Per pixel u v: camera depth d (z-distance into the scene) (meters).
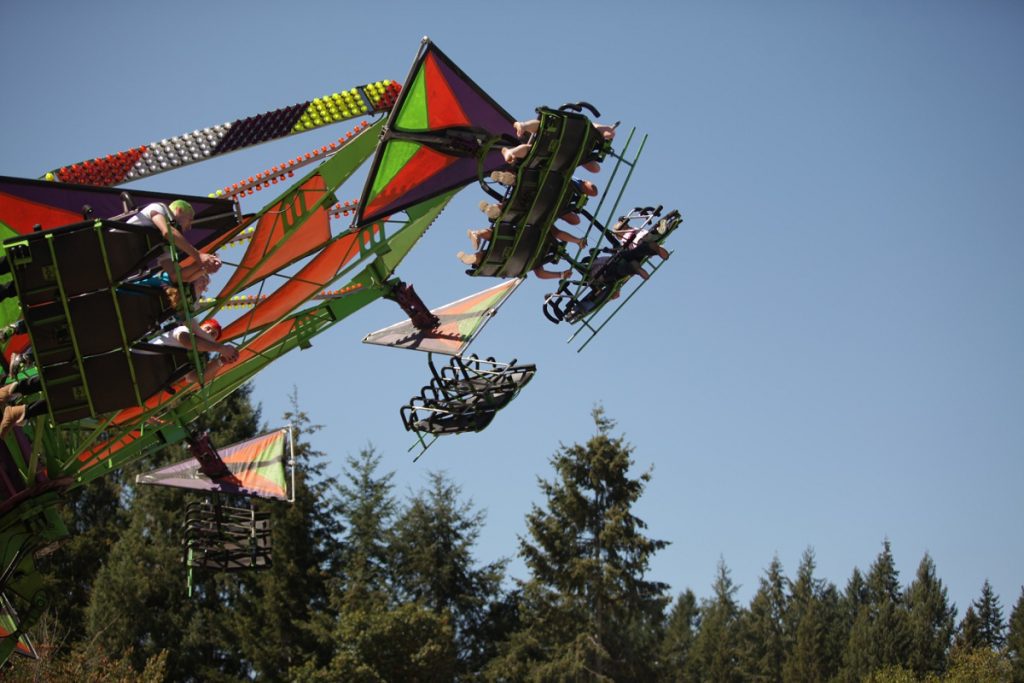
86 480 19.55
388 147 17.89
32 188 17.09
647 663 59.53
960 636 79.25
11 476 18.66
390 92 18.55
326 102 18.48
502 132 18.48
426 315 22.75
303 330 21.83
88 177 17.83
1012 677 57.59
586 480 62.28
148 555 58.75
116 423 19.33
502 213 18.27
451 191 19.11
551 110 17.33
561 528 61.34
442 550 64.31
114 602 55.59
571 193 18.45
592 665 58.62
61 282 14.80
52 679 37.56
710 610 104.00
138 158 18.05
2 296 15.59
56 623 43.41
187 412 21.22
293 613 58.47
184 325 15.95
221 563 28.47
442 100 17.80
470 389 22.27
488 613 64.12
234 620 58.66
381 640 52.22
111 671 40.47
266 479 27.62
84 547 61.50
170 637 56.38
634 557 60.62
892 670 63.34
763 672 85.94
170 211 15.26
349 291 22.14
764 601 99.00
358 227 18.95
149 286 15.33
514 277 19.52
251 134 18.34
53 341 15.09
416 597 63.59
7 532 18.50
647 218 20.64
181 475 27.02
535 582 60.69
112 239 14.79
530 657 60.12
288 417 66.00
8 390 16.19
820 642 82.19
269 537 28.47
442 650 52.91
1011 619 79.62
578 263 19.38
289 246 18.72
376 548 64.06
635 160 18.27
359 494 65.44
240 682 55.88
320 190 18.14
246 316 20.28
